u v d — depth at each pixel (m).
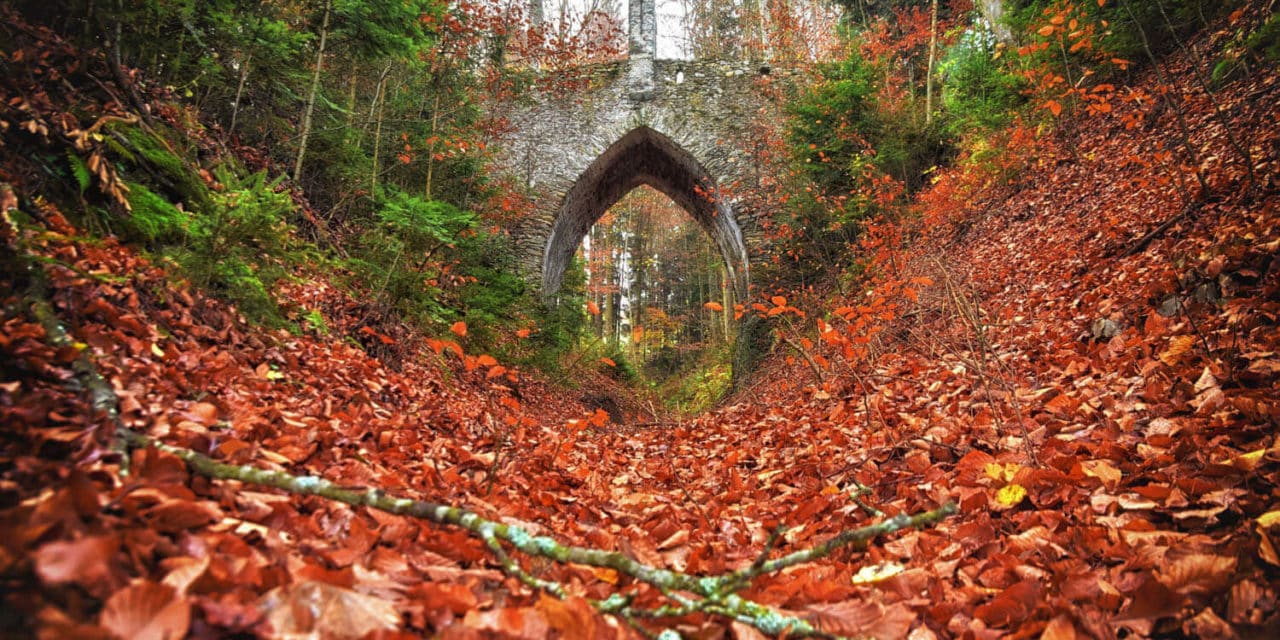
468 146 10.40
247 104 7.30
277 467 1.77
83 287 2.38
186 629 0.83
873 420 4.39
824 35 18.28
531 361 9.76
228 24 5.44
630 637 1.25
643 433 7.74
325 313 5.17
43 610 0.77
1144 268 4.84
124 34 4.66
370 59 8.06
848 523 2.60
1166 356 3.23
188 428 1.77
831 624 1.44
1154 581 1.47
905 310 7.45
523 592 1.46
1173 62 8.49
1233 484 1.95
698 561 2.07
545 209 15.87
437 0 8.80
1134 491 2.14
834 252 14.07
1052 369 4.09
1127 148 7.94
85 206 3.27
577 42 15.01
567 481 3.71
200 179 4.65
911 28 15.52
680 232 35.56
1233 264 3.67
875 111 12.93
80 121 3.71
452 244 6.91
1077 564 1.81
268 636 0.91
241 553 1.16
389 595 1.20
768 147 15.20
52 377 1.62
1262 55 6.69
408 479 2.50
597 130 16.31
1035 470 2.38
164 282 3.12
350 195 8.23
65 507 0.98
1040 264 6.98
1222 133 6.17
